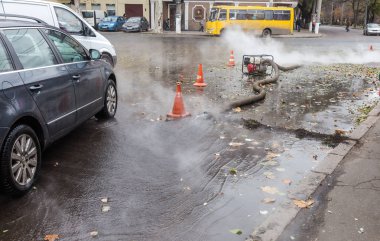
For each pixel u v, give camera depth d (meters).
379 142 6.20
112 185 4.70
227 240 3.62
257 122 7.36
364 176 4.91
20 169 4.38
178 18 39.19
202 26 43.16
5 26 4.64
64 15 10.59
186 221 3.93
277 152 5.84
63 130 5.45
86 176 4.93
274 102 9.13
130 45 24.33
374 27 44.25
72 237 3.66
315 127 7.12
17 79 4.42
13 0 9.41
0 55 4.38
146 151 5.80
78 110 5.83
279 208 4.12
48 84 4.96
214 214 4.06
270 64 13.51
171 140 6.32
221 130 6.88
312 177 4.88
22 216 4.02
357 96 9.98
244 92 10.35
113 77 7.51
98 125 7.04
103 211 4.11
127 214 4.06
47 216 4.02
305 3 57.00
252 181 4.84
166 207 4.20
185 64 16.02
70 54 5.96
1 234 3.71
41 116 4.79
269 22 34.78
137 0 44.81
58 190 4.56
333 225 3.81
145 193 4.51
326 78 12.89
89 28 11.33
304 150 5.93
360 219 3.91
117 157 5.56
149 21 45.31
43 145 4.96
